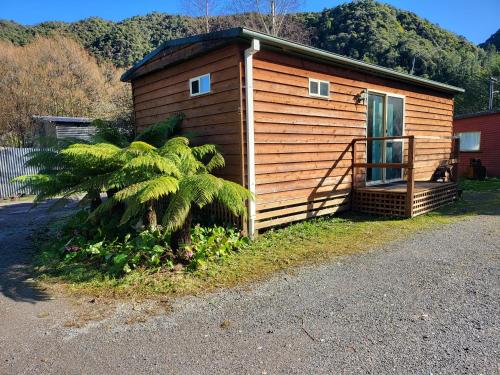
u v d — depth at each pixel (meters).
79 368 2.38
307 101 6.20
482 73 27.36
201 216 6.10
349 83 7.00
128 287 3.69
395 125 8.41
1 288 3.83
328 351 2.48
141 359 2.46
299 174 6.18
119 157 4.41
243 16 24.06
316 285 3.66
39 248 5.41
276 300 3.33
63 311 3.24
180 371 2.31
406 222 6.45
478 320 2.86
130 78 7.79
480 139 15.61
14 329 2.93
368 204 7.23
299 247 5.00
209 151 5.30
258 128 5.45
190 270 4.07
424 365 2.30
